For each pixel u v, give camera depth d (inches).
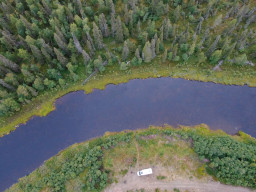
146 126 2891.2
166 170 2534.5
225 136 2716.5
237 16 3351.4
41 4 3506.4
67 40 3240.7
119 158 2630.4
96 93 3159.5
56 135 2923.2
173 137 2726.4
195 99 3051.2
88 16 3503.9
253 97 3034.0
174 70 3198.8
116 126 2923.2
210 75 3137.3
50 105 3073.3
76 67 3154.5
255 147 2546.8
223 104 3002.0
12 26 3457.2
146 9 3376.0
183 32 3361.2
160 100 3068.4
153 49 3038.9
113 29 3230.8
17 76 2940.5
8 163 2792.8
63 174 2516.0
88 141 2837.1
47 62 3120.1
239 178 2337.6
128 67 3240.7
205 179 2445.9
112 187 2481.5
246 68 3137.3
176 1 3484.3
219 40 3078.2
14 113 3002.0
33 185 2573.8
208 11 3344.0
